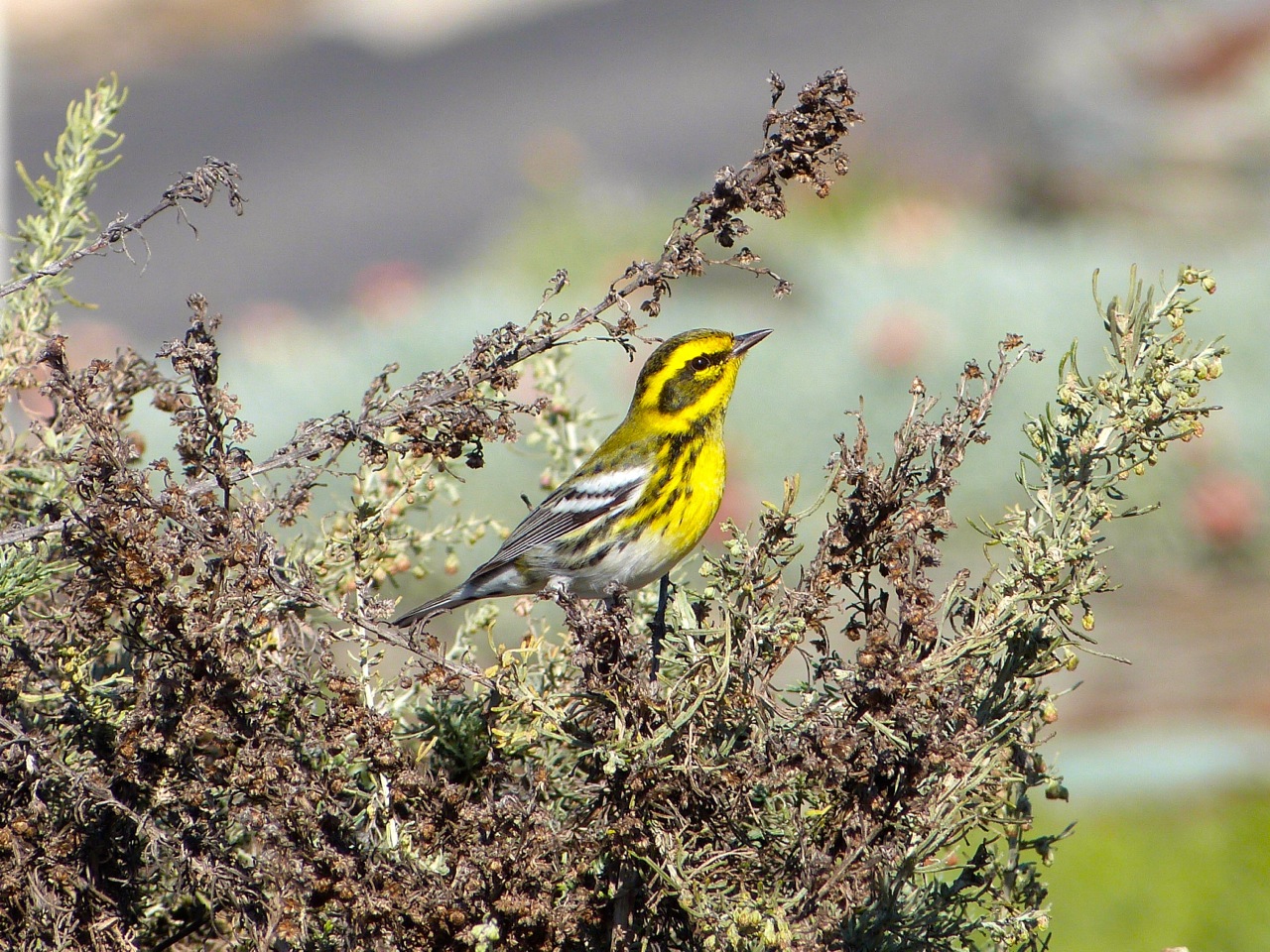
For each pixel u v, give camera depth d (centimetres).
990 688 630
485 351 635
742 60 6253
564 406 880
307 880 543
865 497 597
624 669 576
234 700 573
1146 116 4100
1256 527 2466
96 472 589
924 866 602
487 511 2411
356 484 716
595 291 3725
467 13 7731
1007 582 620
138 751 590
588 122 5641
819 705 603
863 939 583
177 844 569
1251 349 2842
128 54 7275
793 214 4509
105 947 577
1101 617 2241
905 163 4809
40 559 658
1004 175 4469
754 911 535
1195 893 1256
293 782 548
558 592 620
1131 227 4047
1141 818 1441
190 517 582
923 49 6066
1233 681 1883
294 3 7988
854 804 587
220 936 665
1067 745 1712
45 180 803
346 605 612
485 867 542
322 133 5903
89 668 661
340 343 3400
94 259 4706
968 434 605
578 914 560
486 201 4997
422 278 4253
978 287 3195
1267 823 1388
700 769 564
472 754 678
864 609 607
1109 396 620
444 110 6066
